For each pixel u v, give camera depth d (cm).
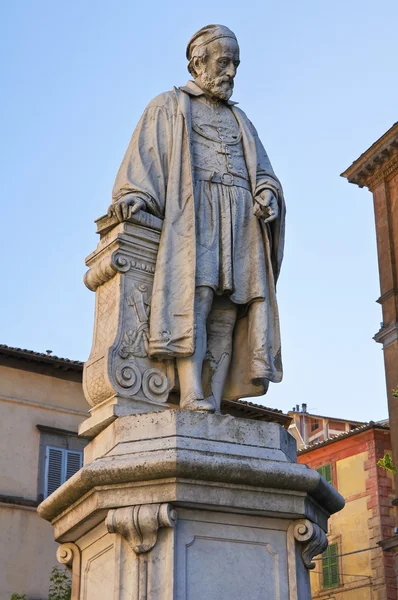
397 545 2716
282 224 633
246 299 613
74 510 556
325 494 554
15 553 2102
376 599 2955
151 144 626
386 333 2845
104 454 550
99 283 608
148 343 582
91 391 580
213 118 648
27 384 2255
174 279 590
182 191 610
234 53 654
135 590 506
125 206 591
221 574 519
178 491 514
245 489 527
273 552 534
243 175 639
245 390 616
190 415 541
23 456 2195
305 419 3884
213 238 609
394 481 2750
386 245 2962
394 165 2983
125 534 516
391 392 2797
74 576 570
